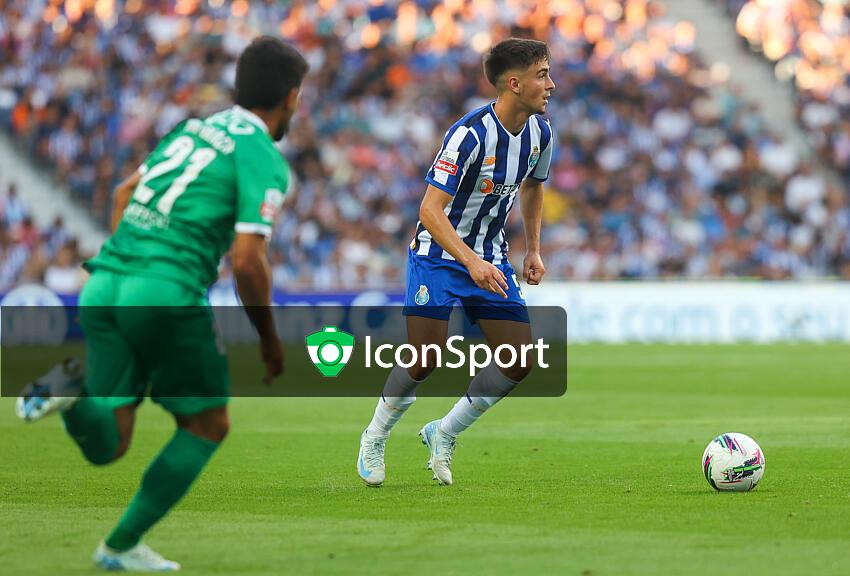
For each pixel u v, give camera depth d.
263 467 29.61
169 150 17.39
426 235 26.28
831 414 42.53
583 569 16.88
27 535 19.86
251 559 17.70
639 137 108.69
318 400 49.66
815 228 105.06
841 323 91.88
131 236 17.09
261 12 113.94
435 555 17.98
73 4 110.94
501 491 25.11
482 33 115.31
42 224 101.50
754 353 76.69
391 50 112.88
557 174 105.44
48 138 104.06
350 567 17.09
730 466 24.38
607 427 38.84
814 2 125.56
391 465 30.06
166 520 21.44
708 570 16.75
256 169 16.77
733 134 110.75
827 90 119.31
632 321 91.38
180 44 110.44
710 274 101.00
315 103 108.25
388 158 105.12
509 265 27.06
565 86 110.88
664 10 122.12
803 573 16.53
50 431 37.56
